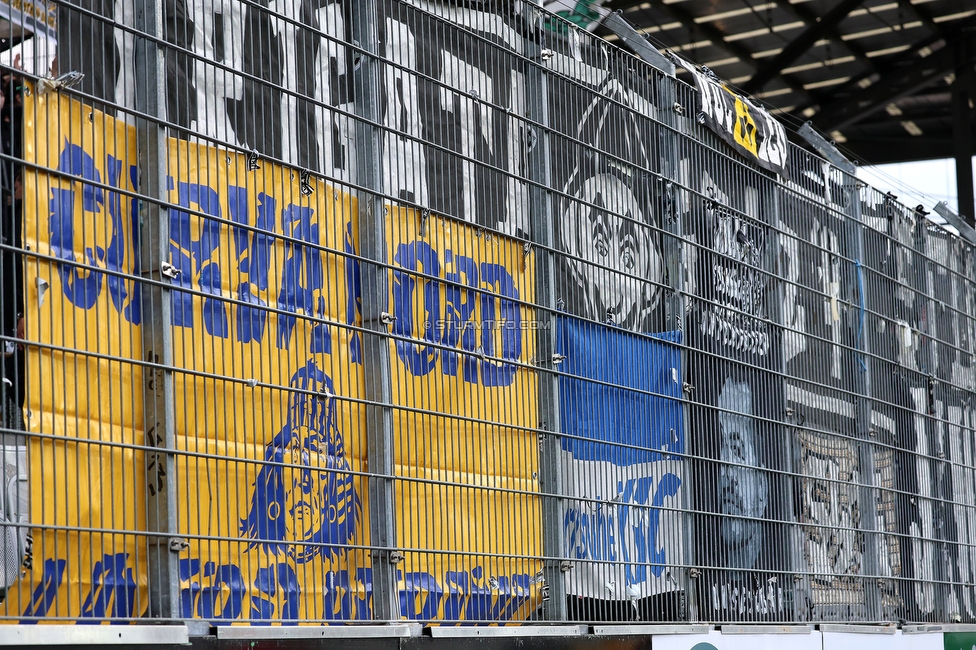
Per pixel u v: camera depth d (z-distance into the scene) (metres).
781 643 6.13
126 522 3.67
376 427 4.41
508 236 5.02
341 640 4.07
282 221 4.21
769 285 6.50
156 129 3.84
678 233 5.89
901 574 7.35
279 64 4.30
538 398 5.07
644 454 5.51
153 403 3.77
